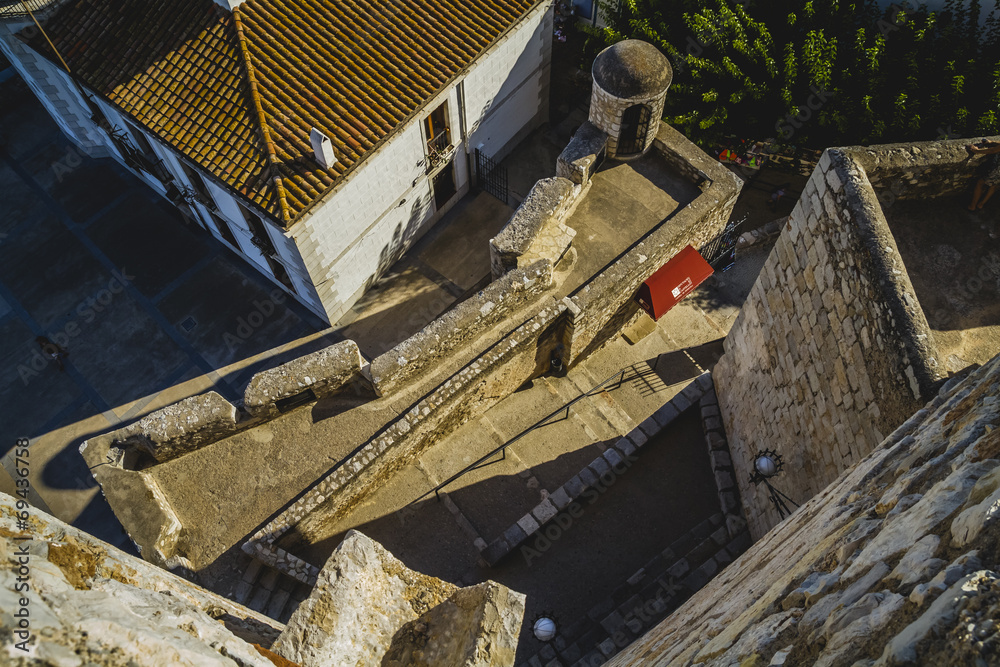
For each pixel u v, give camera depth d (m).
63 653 2.67
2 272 22.69
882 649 3.21
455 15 20.02
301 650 5.66
